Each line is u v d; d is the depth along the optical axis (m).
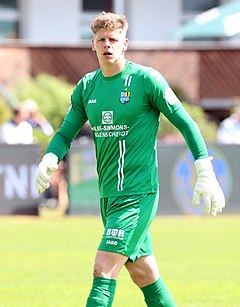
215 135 51.06
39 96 52.81
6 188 41.00
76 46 59.16
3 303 21.48
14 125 44.03
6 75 58.25
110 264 15.06
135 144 15.57
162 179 41.66
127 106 15.54
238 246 32.03
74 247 31.59
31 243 32.66
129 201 15.41
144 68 15.68
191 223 39.66
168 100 15.49
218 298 22.19
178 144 41.66
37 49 58.81
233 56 61.34
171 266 27.39
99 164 15.91
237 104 57.03
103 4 66.88
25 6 65.44
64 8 65.75
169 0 67.31
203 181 15.41
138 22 67.00
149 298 16.12
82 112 16.38
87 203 41.66
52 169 16.05
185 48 60.84
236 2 59.38
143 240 15.57
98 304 14.86
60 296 22.47
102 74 15.86
